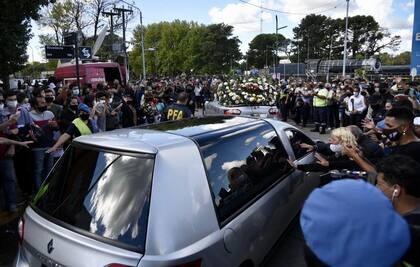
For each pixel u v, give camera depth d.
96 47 21.92
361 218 0.91
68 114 6.32
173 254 2.01
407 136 3.34
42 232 2.36
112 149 2.45
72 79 19.12
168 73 75.12
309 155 4.50
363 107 11.59
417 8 13.31
